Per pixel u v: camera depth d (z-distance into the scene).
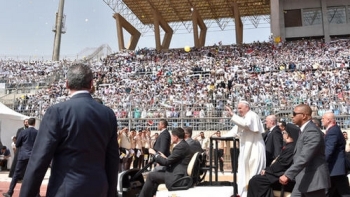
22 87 29.80
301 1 44.12
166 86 28.23
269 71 30.42
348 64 29.58
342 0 43.03
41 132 2.62
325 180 4.45
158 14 47.41
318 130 4.54
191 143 7.99
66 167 2.60
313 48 36.53
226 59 36.69
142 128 17.31
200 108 17.28
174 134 6.09
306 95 18.44
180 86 27.73
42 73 36.91
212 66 34.28
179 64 36.66
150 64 37.88
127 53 43.97
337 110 16.50
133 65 37.97
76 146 2.63
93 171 2.66
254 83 26.39
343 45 36.22
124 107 18.31
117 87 29.34
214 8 49.84
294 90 21.83
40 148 2.56
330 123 5.92
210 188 5.58
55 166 2.64
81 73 2.92
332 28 43.00
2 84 30.20
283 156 5.43
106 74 34.91
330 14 43.72
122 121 17.62
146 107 18.11
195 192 5.45
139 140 14.15
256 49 38.94
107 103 20.23
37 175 2.52
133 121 17.48
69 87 2.94
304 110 4.74
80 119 2.68
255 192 5.49
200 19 48.94
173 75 31.95
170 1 46.25
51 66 40.50
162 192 5.61
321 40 39.19
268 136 7.41
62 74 35.31
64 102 2.76
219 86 25.97
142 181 6.54
